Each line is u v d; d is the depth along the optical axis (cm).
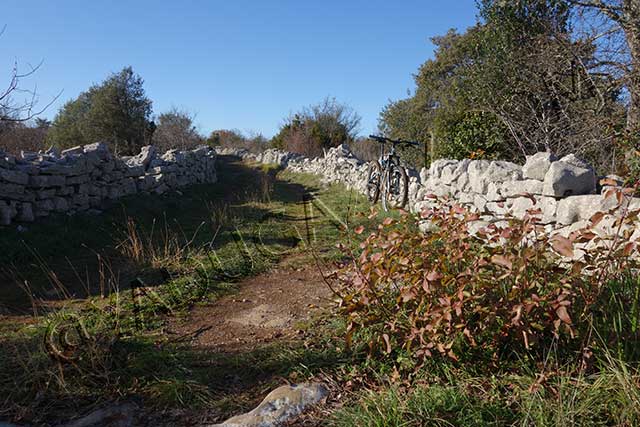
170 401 257
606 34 812
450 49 1994
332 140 2366
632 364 223
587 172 384
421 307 259
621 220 244
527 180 426
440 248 279
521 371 243
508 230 244
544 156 414
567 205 368
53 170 695
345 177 1193
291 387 260
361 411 224
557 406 207
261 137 2972
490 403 223
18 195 634
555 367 237
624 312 243
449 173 590
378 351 284
